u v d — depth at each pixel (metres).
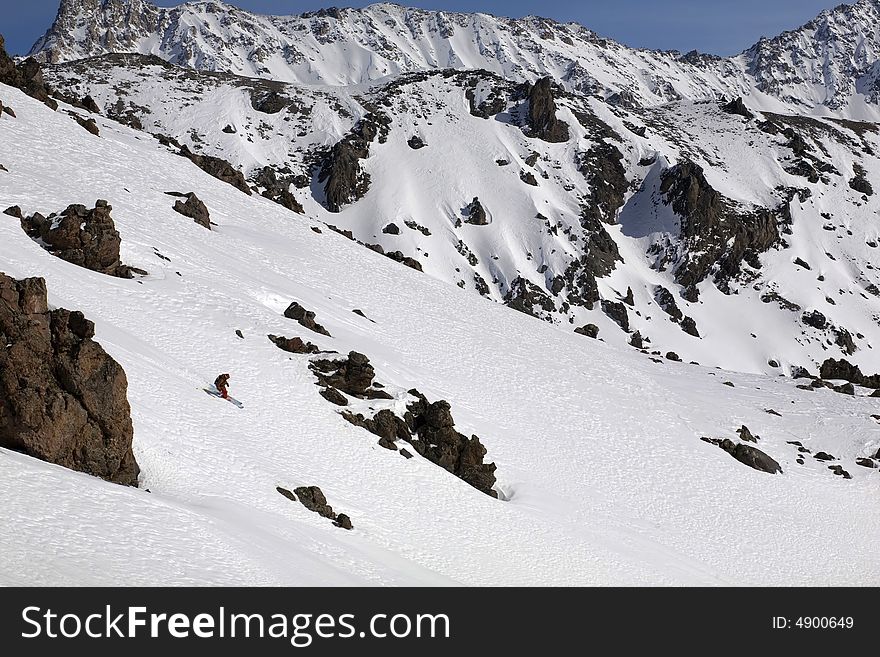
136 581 27.91
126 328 58.81
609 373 98.81
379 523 48.34
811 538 70.12
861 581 63.25
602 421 82.69
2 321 36.56
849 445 90.12
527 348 99.44
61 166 93.88
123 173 101.62
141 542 30.53
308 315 76.44
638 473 73.25
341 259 108.88
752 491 76.25
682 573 56.41
